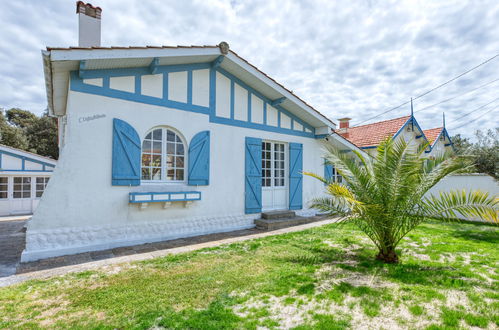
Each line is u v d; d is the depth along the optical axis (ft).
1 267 14.80
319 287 11.60
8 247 19.58
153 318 9.12
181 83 22.16
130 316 9.31
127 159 19.16
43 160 43.73
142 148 20.40
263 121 27.94
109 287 11.82
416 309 9.63
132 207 19.57
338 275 13.15
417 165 14.35
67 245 16.98
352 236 21.94
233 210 25.27
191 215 22.54
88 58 16.26
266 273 13.50
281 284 12.01
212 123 24.00
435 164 15.48
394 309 9.74
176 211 21.75
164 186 20.92
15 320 9.06
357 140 46.06
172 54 19.79
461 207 14.02
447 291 11.24
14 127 78.02
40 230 16.22
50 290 11.54
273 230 25.16
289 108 29.78
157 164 21.12
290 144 30.32
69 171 17.10
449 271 13.64
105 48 16.78
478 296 10.68
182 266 14.65
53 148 90.84
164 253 17.46
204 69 23.59
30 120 98.43
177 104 21.88
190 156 22.34
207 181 23.31
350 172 16.74
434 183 15.16
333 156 18.02
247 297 10.72
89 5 21.77
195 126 22.89
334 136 32.37
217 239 21.49
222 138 24.64
